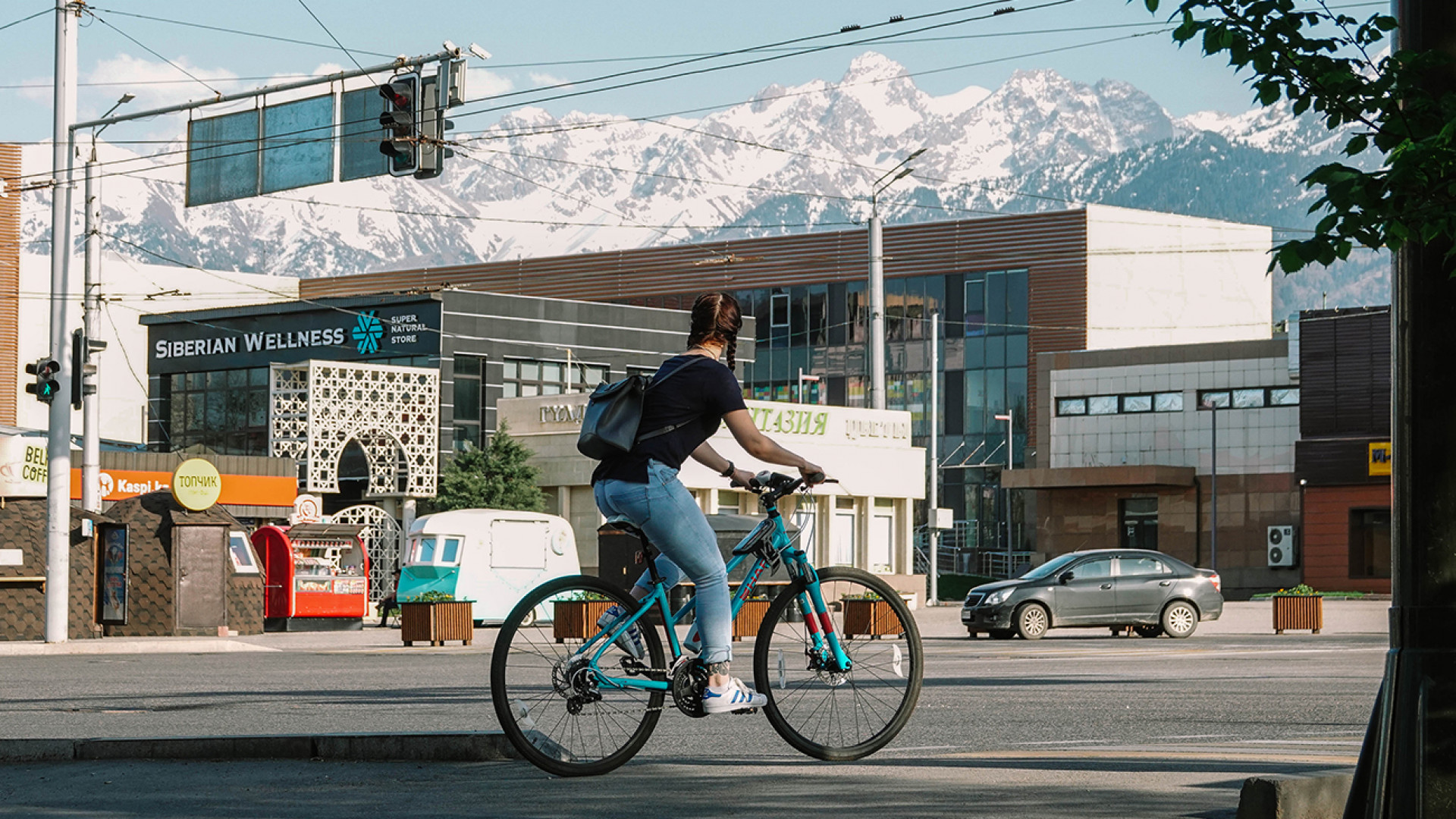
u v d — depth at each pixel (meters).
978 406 77.50
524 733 7.51
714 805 6.71
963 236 78.19
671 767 8.02
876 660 8.02
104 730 10.74
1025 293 76.75
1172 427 66.56
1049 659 21.66
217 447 61.38
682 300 84.25
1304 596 33.41
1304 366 59.12
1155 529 66.69
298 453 49.16
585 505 46.22
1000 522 76.38
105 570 32.03
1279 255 5.73
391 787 7.44
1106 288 75.94
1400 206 5.57
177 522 32.22
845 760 8.00
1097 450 68.25
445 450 58.44
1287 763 8.08
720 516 36.56
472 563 35.91
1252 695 13.71
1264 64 6.01
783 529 7.79
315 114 24.56
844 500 48.19
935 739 9.73
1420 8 5.83
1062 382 69.38
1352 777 6.16
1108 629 35.16
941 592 61.94
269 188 24.91
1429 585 5.66
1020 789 7.10
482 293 59.84
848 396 80.50
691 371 7.43
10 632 30.66
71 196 28.73
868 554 48.66
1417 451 5.71
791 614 7.92
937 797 6.86
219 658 24.28
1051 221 76.25
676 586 7.71
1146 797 6.84
